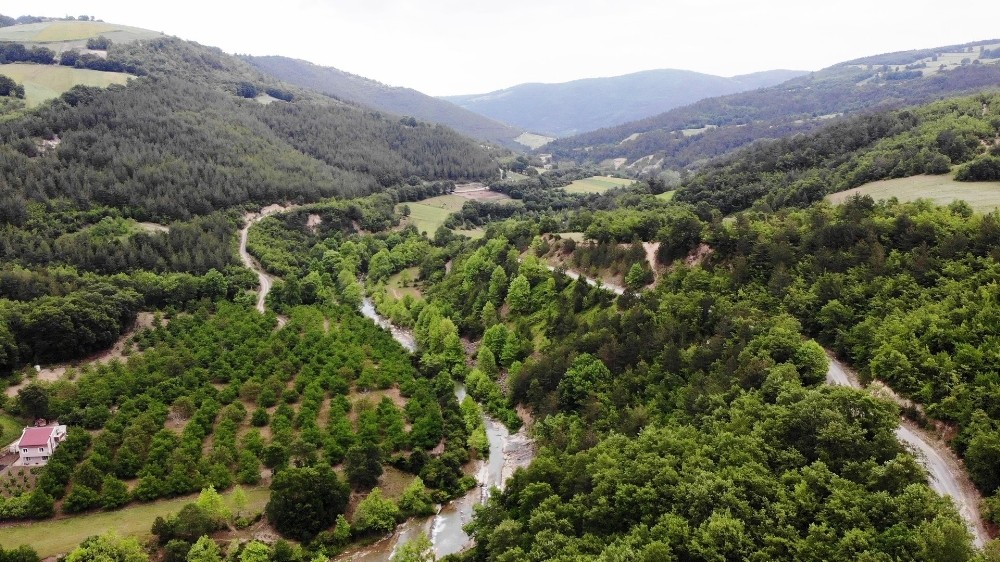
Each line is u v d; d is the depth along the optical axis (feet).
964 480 217.56
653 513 225.97
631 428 297.12
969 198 414.41
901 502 187.62
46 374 416.05
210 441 352.28
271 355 446.60
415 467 350.84
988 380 235.61
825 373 280.10
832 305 312.09
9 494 294.25
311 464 325.01
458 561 269.03
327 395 414.62
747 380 282.36
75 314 438.81
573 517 246.68
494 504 281.74
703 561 197.67
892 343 273.75
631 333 369.91
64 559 255.29
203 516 276.62
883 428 219.61
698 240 436.76
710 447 241.76
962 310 267.80
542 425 360.28
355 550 293.84
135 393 385.50
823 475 206.39
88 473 299.79
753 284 367.25
